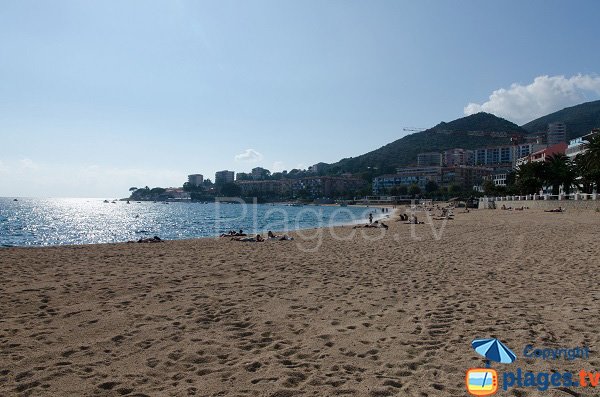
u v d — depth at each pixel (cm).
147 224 5647
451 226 3219
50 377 465
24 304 786
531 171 7056
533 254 1465
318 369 488
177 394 427
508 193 10300
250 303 803
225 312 739
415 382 451
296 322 679
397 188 17850
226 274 1127
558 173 6644
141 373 479
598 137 4928
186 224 5550
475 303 785
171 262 1365
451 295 857
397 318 696
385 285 971
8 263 1324
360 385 444
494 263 1284
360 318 700
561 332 607
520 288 912
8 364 500
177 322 674
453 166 18450
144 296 858
